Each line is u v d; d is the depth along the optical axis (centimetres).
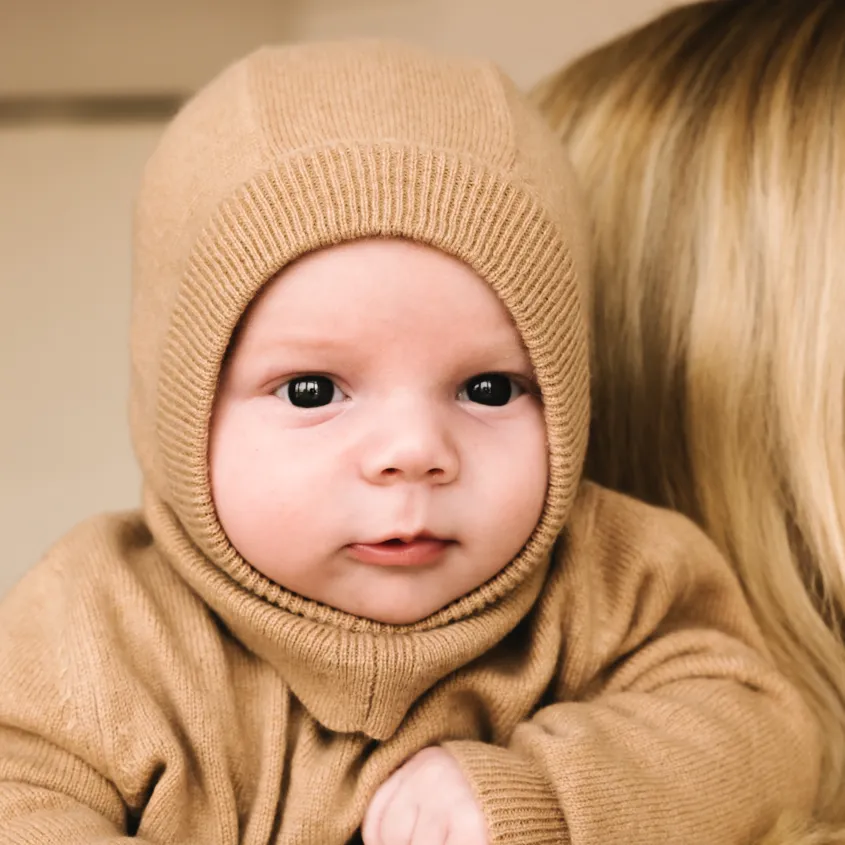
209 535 67
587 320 77
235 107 70
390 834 64
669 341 95
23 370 124
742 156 94
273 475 64
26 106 121
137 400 77
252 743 70
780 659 88
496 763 61
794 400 88
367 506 63
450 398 66
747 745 70
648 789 63
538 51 127
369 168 63
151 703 67
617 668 78
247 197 64
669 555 79
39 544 126
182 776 66
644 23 113
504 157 69
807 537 89
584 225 80
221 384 66
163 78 123
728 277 92
